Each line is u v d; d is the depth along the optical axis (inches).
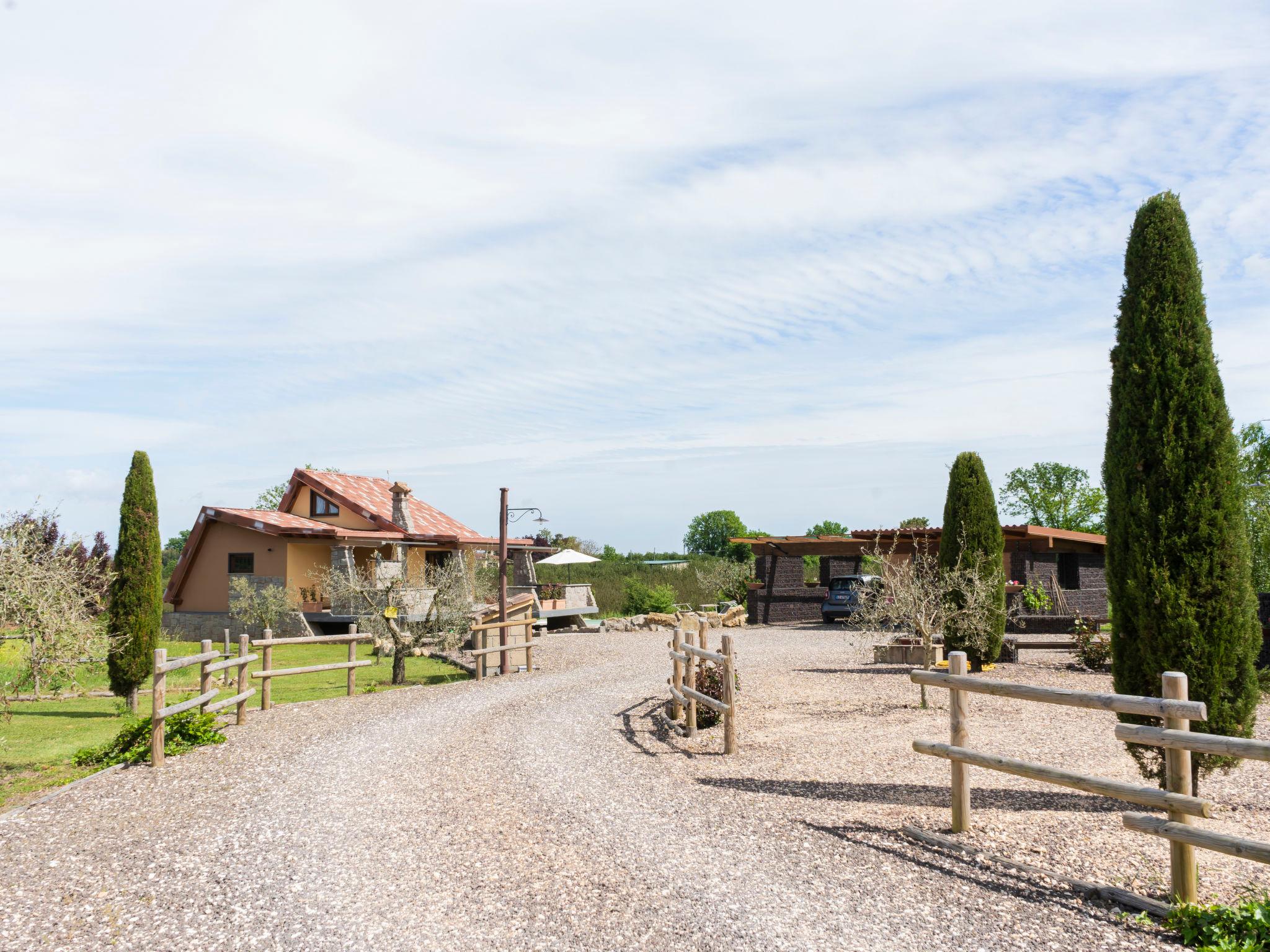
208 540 1092.5
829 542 1114.1
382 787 324.5
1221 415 269.0
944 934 183.2
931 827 254.7
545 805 294.8
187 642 1039.0
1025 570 894.4
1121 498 281.4
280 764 367.2
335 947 185.5
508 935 188.9
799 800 293.1
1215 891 198.8
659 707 503.2
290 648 940.6
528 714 490.3
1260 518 1014.4
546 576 1473.9
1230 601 261.9
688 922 193.3
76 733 483.8
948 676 249.4
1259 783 296.8
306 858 243.9
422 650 887.7
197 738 405.1
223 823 281.0
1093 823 253.3
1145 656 271.6
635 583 1396.4
